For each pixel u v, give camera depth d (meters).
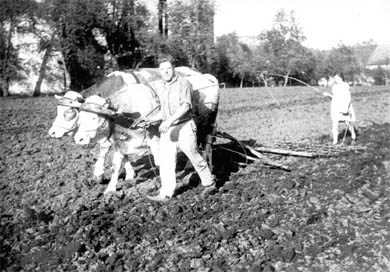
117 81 7.77
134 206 7.35
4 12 31.78
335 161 9.83
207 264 5.56
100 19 36.09
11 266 5.62
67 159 10.47
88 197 7.86
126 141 7.82
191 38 42.31
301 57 41.94
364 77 45.31
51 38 34.38
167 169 7.39
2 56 32.53
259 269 5.36
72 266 5.54
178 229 6.47
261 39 43.56
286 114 19.03
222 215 6.93
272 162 9.28
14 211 7.34
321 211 7.03
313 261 5.64
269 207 7.28
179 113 6.96
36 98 27.31
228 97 27.56
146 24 40.38
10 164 9.98
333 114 11.78
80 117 7.36
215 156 10.30
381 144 11.69
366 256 5.77
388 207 7.25
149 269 5.47
